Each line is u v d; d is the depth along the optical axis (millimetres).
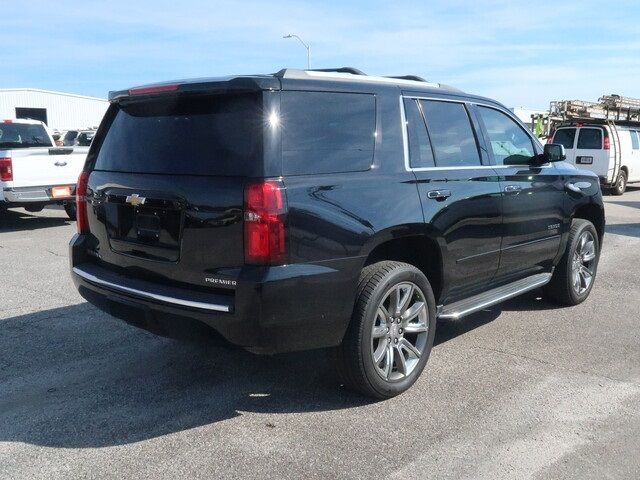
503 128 5336
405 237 4082
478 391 4184
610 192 18750
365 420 3777
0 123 12375
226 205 3418
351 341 3797
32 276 7445
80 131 26797
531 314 5961
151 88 3840
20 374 4484
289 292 3402
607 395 4109
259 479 3148
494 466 3260
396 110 4203
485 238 4754
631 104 22953
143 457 3357
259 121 3445
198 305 3479
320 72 3908
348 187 3721
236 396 4117
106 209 4105
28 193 10742
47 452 3408
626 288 6957
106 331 5426
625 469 3230
